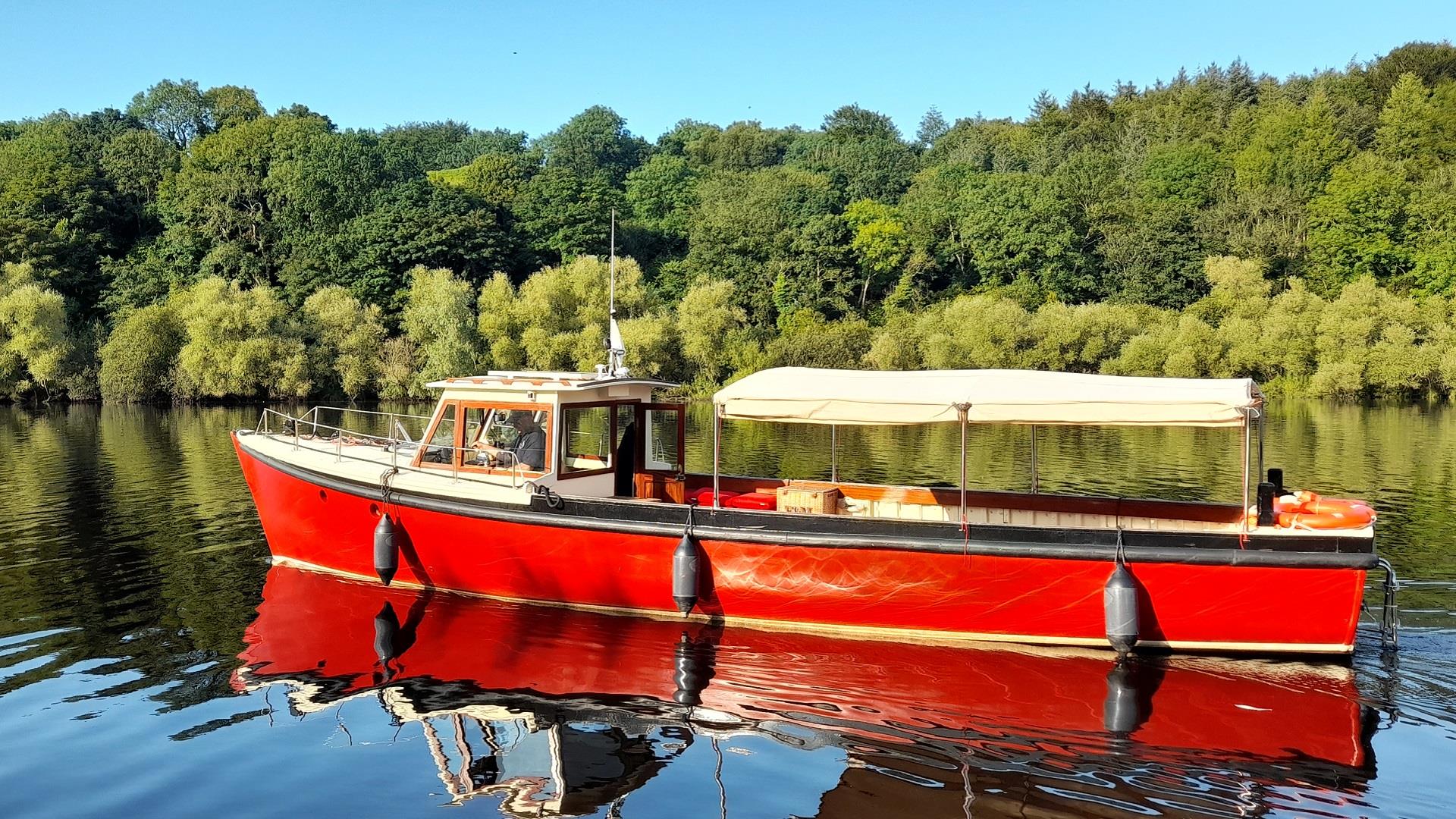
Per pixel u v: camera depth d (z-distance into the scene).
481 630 11.40
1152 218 66.75
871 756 8.30
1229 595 10.24
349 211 72.25
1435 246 59.72
